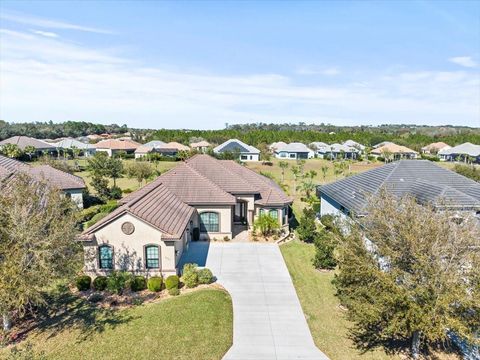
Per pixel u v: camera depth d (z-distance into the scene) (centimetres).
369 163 9925
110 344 1577
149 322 1756
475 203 2341
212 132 14538
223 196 3062
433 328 1183
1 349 1531
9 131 13038
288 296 2070
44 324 1731
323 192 3716
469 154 9750
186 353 1528
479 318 1200
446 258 1271
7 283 1392
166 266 2242
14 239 1523
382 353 1551
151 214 2338
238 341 1628
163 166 7906
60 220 1695
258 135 13450
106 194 4653
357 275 1399
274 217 3294
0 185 1742
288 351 1563
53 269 1562
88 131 17800
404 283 1304
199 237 3069
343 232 2072
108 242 2208
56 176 4012
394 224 1385
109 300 1977
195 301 1972
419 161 3219
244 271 2423
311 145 12469
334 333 1702
